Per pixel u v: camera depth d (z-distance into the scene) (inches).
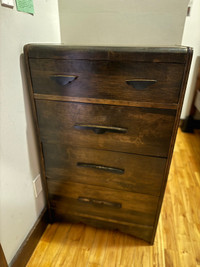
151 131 28.6
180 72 24.1
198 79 79.7
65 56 26.0
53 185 38.4
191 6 68.9
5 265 28.3
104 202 37.3
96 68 26.0
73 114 29.9
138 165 32.0
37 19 31.0
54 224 43.8
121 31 39.9
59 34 41.2
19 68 27.6
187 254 37.7
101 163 33.4
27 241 34.8
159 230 42.4
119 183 34.6
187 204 49.4
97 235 41.4
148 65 24.5
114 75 25.9
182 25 37.6
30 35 29.4
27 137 31.9
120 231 41.1
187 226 43.4
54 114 30.6
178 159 68.1
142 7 37.2
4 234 28.9
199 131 89.9
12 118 27.5
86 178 35.6
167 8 36.5
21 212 32.9
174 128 27.6
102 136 30.7
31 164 34.2
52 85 28.4
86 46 25.5
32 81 28.8
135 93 26.4
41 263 35.7
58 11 39.3
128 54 24.3
